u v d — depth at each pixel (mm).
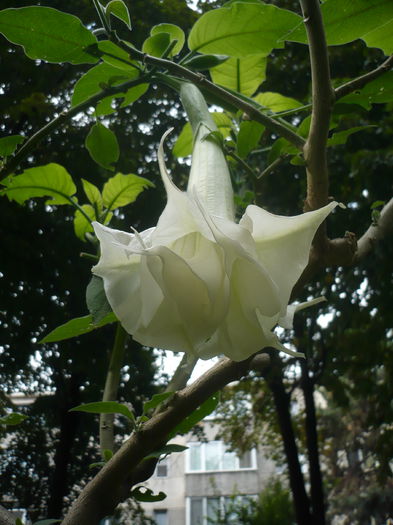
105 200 2324
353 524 13336
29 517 8930
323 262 1273
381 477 8625
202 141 1217
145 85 1777
